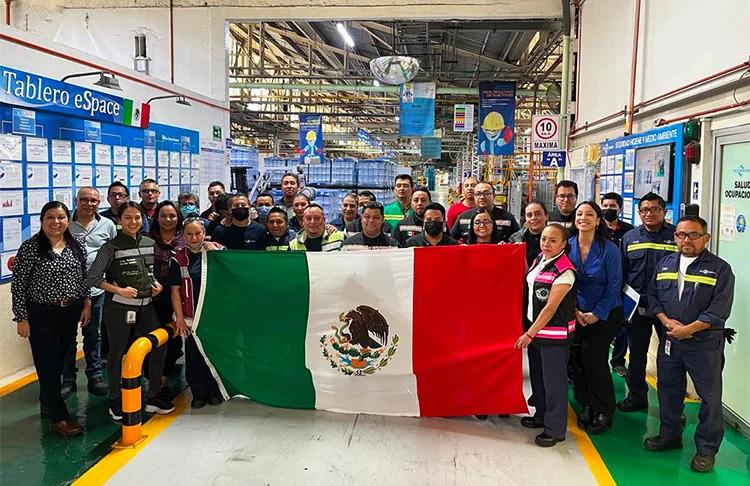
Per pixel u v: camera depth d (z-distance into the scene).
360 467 3.46
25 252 3.83
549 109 17.28
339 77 13.48
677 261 3.60
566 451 3.71
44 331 3.83
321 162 13.30
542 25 9.46
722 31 4.18
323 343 4.23
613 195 5.21
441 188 45.78
